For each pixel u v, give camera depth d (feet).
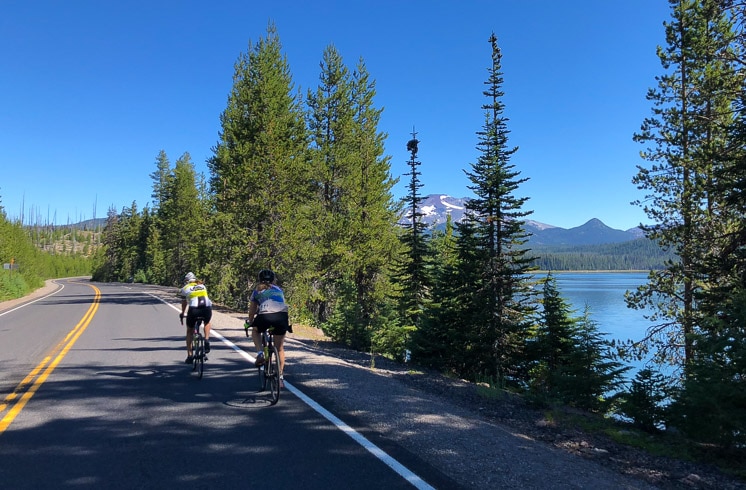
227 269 84.38
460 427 18.22
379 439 16.48
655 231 51.08
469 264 61.11
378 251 98.17
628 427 22.71
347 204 99.55
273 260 79.05
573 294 274.77
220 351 35.73
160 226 212.43
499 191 61.16
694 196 47.11
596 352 29.25
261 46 86.17
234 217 81.46
